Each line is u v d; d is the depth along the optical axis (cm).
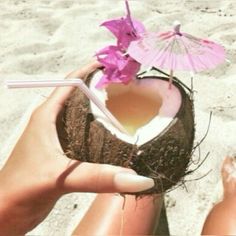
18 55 63
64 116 31
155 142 27
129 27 29
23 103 55
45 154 31
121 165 28
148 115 29
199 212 42
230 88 55
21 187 32
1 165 47
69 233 41
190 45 27
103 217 38
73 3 76
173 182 30
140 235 37
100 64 31
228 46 62
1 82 58
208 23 68
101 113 28
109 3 75
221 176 43
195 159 46
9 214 33
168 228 41
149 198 38
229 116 51
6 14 73
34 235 41
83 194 44
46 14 73
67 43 65
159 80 29
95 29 68
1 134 51
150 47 27
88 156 29
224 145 47
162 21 69
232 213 37
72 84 27
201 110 52
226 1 75
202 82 56
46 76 59
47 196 32
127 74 28
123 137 28
